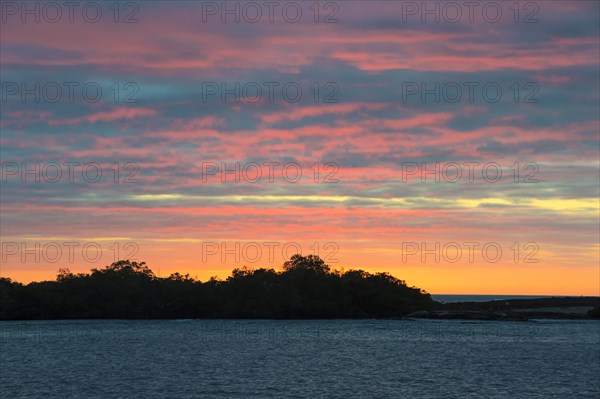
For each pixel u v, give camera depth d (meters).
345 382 135.00
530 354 192.75
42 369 157.38
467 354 192.62
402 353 195.00
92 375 146.38
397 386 130.12
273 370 154.00
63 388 128.50
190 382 135.38
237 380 137.88
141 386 130.50
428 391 124.44
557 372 151.50
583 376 145.00
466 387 129.12
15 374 148.12
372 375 145.25
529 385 132.00
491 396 119.69
